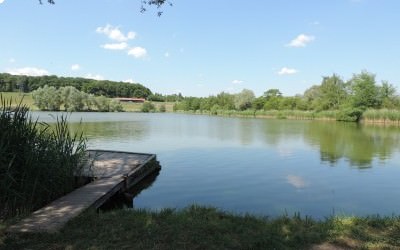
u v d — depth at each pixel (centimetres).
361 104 5744
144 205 1005
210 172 1495
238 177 1396
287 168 1593
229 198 1084
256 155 1994
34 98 7412
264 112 7875
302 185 1262
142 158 1510
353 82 6153
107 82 12850
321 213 941
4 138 741
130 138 2861
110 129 3738
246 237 567
